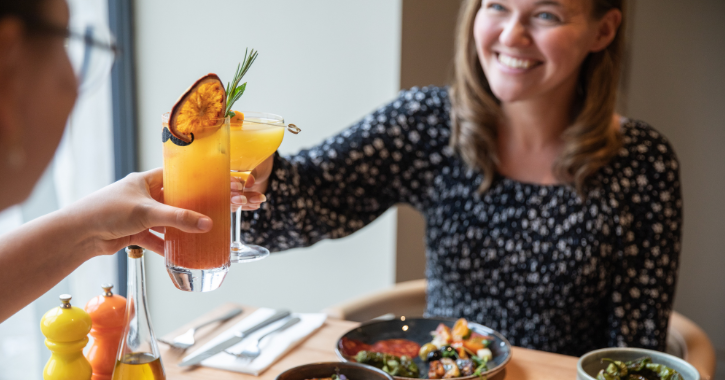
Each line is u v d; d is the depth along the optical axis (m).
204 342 1.17
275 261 2.40
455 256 1.57
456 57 1.57
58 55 0.27
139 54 2.40
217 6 2.28
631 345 1.47
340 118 2.22
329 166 1.49
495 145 1.51
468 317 1.58
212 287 0.83
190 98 0.73
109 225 0.77
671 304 1.50
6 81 0.26
